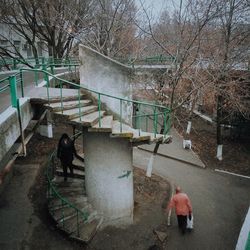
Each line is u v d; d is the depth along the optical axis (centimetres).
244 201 1195
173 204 966
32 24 1914
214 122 2202
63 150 1086
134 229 950
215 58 1392
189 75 1294
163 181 1306
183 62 1258
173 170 1455
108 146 904
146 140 849
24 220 979
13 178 1225
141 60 1708
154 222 995
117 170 928
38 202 1076
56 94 920
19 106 706
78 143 1523
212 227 1008
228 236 963
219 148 1625
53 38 1984
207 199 1196
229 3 1402
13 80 689
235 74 1564
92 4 1800
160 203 1118
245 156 1708
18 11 1866
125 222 977
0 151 580
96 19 1661
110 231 933
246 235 759
